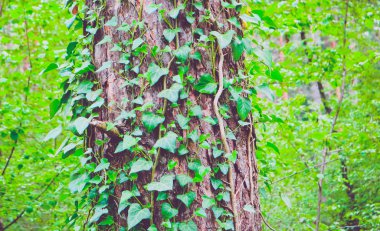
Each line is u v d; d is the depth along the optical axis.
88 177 1.76
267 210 5.59
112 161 1.70
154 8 1.66
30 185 4.45
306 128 5.13
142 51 1.68
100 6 1.85
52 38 4.86
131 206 1.58
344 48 5.02
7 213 4.26
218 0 1.85
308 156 6.38
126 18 1.75
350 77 5.58
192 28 1.74
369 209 5.38
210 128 1.70
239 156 1.78
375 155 5.27
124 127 1.67
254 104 2.34
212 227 1.62
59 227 3.81
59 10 4.70
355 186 6.74
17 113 4.15
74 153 2.00
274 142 5.02
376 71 5.64
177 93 1.62
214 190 1.66
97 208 1.67
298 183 5.73
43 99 4.83
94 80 1.83
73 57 1.94
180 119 1.64
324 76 5.39
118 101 1.71
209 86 1.70
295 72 5.31
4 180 4.05
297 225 5.49
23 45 4.95
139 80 1.69
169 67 1.68
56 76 5.21
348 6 5.27
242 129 1.83
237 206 1.72
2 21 4.93
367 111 6.09
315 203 6.85
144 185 1.61
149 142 1.64
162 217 1.57
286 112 5.18
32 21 4.66
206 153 1.67
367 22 5.25
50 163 4.53
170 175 1.58
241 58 1.96
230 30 1.73
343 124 5.39
